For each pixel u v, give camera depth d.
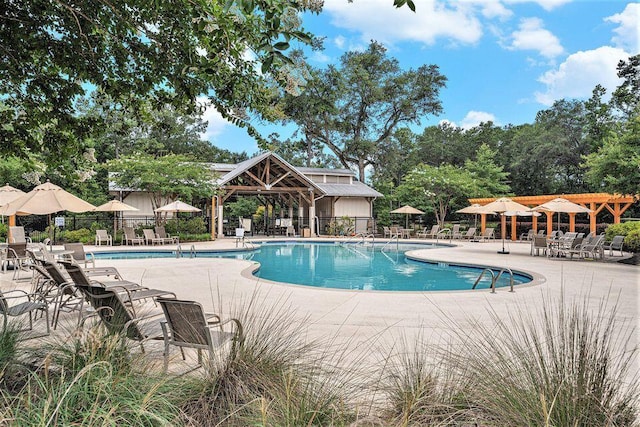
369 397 2.86
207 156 41.50
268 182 25.58
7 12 3.66
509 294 8.09
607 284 9.44
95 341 3.00
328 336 5.14
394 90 37.28
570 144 32.91
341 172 31.64
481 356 2.91
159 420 2.20
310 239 24.33
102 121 4.60
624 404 2.35
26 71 4.14
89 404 2.35
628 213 28.19
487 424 2.35
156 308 6.02
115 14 3.71
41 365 3.01
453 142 42.31
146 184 21.88
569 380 2.36
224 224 30.78
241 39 3.47
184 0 3.21
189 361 4.08
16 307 4.87
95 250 17.05
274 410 2.51
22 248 11.10
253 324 3.71
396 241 24.08
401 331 5.41
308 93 34.81
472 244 22.86
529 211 18.58
